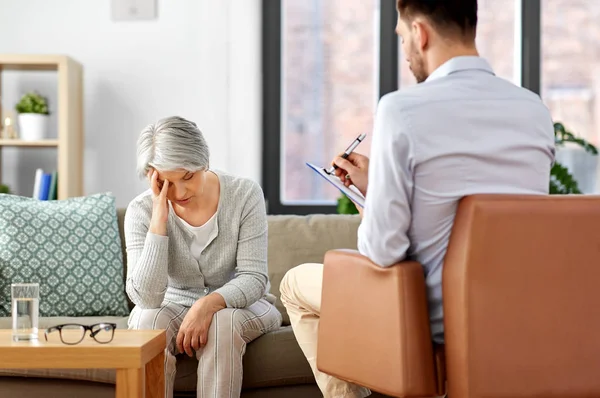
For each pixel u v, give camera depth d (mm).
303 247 3250
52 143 4223
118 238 3260
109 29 4570
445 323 1900
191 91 4566
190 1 4555
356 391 2301
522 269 1839
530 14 4613
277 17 4676
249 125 4551
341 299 2094
